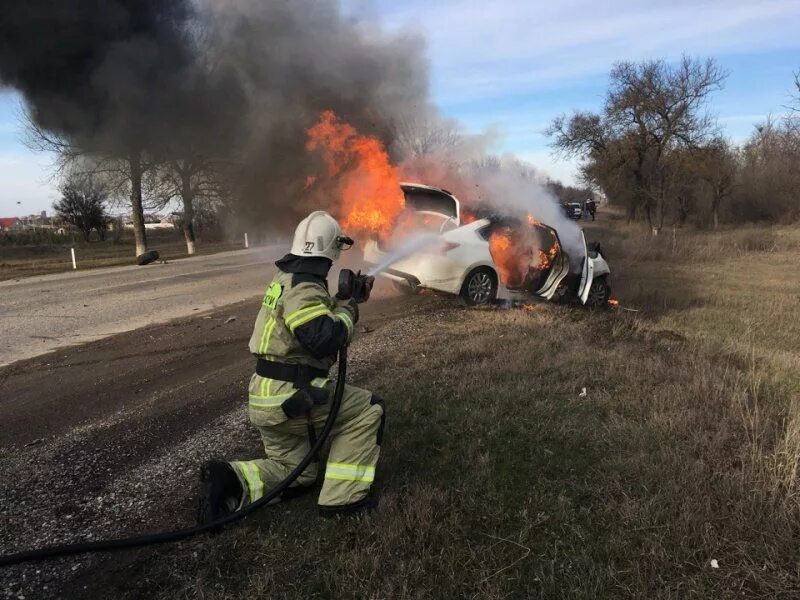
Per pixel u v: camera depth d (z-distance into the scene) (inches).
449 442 141.2
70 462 136.5
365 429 109.2
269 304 105.3
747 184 1464.1
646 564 96.4
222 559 98.3
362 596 89.2
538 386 181.2
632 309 336.8
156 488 123.3
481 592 90.0
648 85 1234.0
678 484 118.4
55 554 97.7
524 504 115.6
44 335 279.6
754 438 134.0
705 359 219.6
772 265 624.1
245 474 108.8
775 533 103.3
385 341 241.0
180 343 256.7
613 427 150.0
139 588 91.7
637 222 1449.3
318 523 108.1
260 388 105.7
